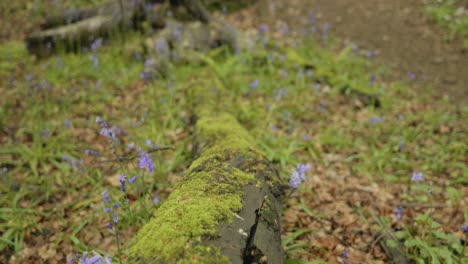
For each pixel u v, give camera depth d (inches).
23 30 376.8
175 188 119.6
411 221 166.6
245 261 91.5
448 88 308.3
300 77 283.6
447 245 149.4
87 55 305.4
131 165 188.5
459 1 432.5
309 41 360.2
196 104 225.9
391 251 145.5
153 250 86.4
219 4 418.9
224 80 272.7
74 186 179.6
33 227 158.9
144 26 319.3
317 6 445.1
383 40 383.2
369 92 275.4
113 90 263.1
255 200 112.0
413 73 329.4
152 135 207.0
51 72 284.4
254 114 236.5
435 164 208.5
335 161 212.8
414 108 274.5
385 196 185.6
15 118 232.4
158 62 281.0
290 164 199.0
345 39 383.9
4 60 310.2
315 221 163.8
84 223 153.9
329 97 276.5
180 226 91.2
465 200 180.9
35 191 175.8
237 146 143.6
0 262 145.5
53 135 216.7
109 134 145.9
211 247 85.4
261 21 402.9
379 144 229.9
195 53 296.4
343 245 151.8
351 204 178.4
